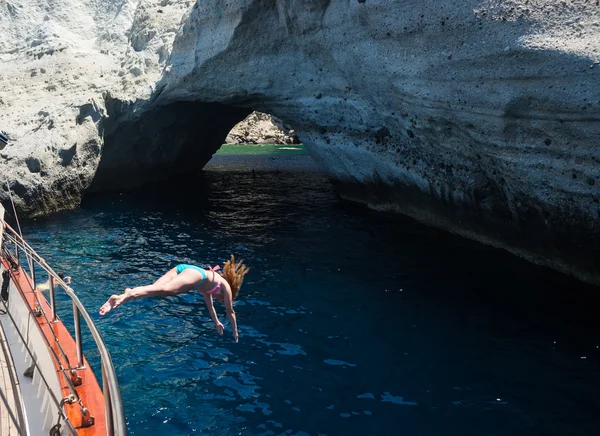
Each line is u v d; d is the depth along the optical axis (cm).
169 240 1720
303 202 2372
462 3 1228
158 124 2702
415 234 1756
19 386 540
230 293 604
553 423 747
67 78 2678
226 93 2178
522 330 1034
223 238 1745
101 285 1300
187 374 894
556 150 1148
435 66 1337
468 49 1232
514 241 1486
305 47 1859
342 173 2233
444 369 897
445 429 737
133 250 1602
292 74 1973
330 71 1864
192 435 729
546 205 1257
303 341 1010
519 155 1236
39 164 2095
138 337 1034
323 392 836
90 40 3152
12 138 2219
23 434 398
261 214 2127
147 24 2769
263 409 791
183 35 2244
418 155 1750
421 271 1384
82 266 1445
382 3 1434
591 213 1156
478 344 980
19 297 761
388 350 967
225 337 1032
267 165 3825
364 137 1964
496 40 1160
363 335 1028
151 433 733
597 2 1047
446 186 1670
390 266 1431
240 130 5909
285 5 1788
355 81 1709
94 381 561
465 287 1263
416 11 1348
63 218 2056
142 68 2616
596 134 1055
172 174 3170
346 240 1700
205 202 2395
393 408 789
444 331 1037
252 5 1861
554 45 1059
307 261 1489
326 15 1670
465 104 1297
